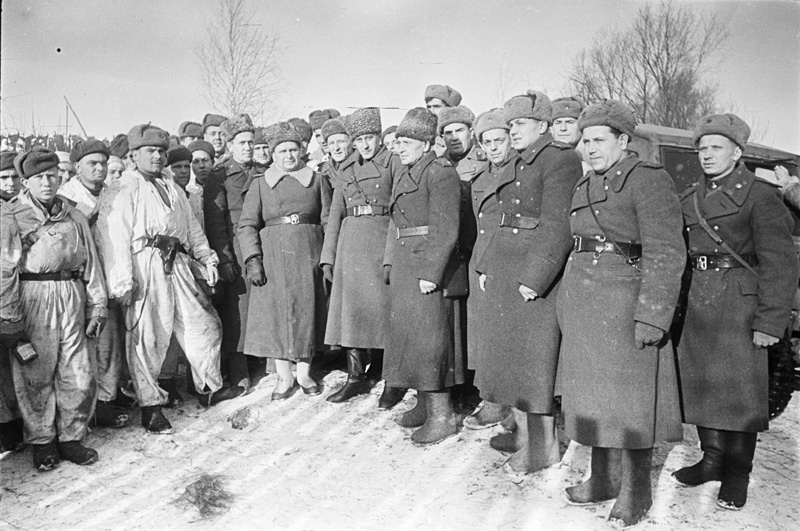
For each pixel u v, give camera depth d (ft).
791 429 12.40
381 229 13.48
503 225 10.57
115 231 12.19
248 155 15.10
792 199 15.06
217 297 14.69
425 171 11.74
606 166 9.09
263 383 15.53
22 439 11.99
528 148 10.43
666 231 8.53
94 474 11.05
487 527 9.11
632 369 8.70
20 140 18.70
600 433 8.77
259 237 14.42
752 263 9.29
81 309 11.40
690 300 9.52
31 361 10.77
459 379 11.93
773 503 9.46
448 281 11.79
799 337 13.93
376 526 9.28
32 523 9.55
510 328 10.29
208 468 11.23
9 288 10.45
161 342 12.75
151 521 9.57
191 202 14.40
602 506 9.44
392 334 12.01
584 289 9.04
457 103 16.37
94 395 11.62
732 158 9.40
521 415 11.09
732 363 9.23
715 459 9.81
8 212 10.82
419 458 11.30
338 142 14.40
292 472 10.98
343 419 13.17
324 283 14.69
